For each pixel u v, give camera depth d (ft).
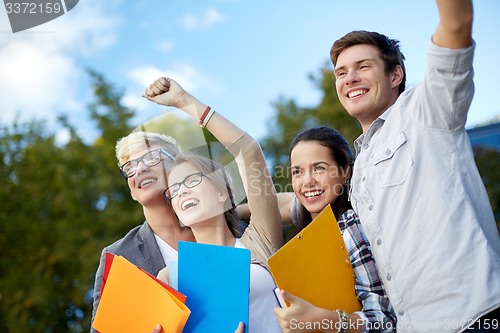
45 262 31.76
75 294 30.45
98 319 7.06
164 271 7.75
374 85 8.21
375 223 7.06
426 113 7.04
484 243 6.59
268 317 7.18
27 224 33.32
